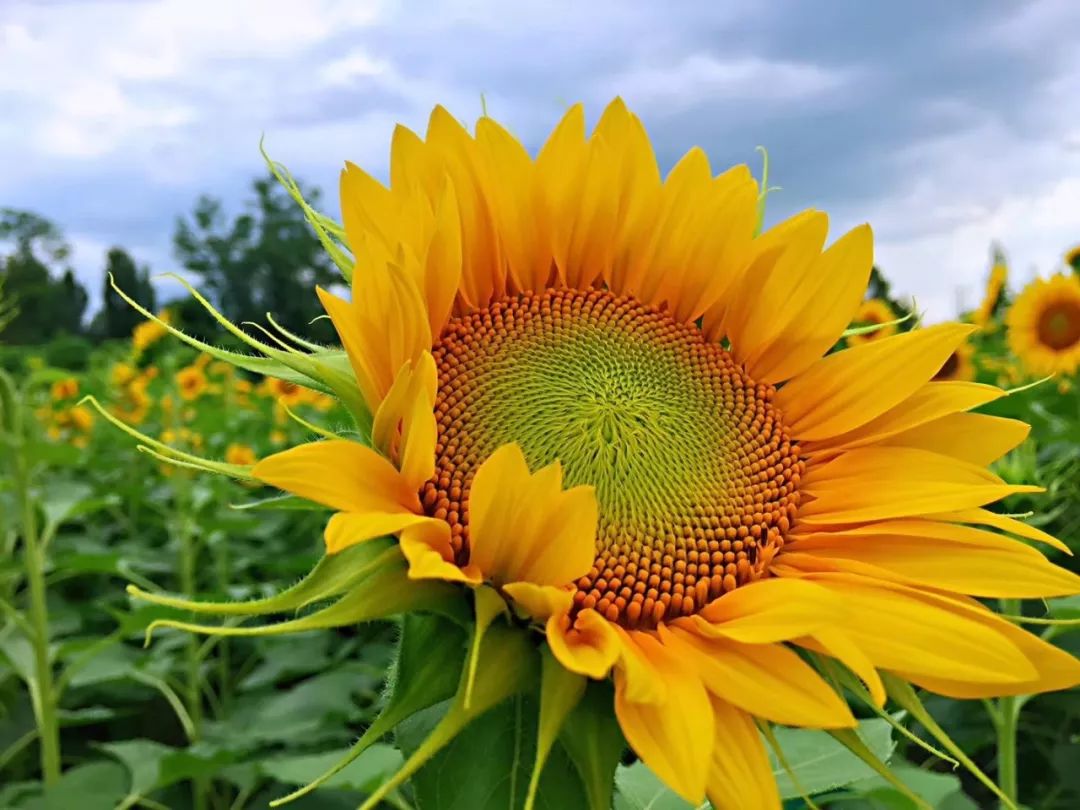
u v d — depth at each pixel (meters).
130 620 0.68
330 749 0.71
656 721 0.22
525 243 0.32
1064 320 1.12
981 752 0.74
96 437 1.52
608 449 0.29
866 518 0.28
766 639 0.23
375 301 0.26
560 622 0.23
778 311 0.32
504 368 0.30
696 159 0.33
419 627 0.24
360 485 0.24
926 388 0.30
